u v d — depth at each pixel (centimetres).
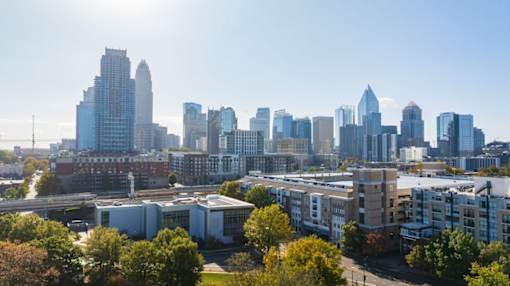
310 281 6956
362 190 13975
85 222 18662
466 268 9938
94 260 9969
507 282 7300
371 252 12975
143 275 9062
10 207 19012
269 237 12425
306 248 8962
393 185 14338
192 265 9312
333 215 15175
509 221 10950
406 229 13025
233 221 15500
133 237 15800
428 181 18512
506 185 11600
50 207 19488
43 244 9169
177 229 10756
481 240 11638
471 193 12650
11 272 7288
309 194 16662
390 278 10938
